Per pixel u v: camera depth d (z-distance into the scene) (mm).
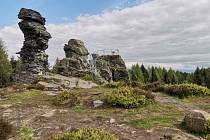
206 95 25812
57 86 30234
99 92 25656
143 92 22578
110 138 13375
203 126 15805
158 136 15297
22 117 19109
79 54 43469
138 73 114188
